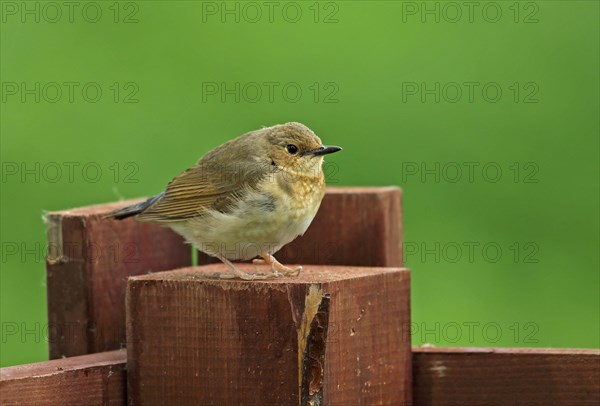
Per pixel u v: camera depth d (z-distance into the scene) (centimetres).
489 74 1396
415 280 1344
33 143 1359
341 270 774
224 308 680
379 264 881
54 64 1396
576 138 1372
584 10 1420
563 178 1367
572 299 1324
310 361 667
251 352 676
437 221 1353
